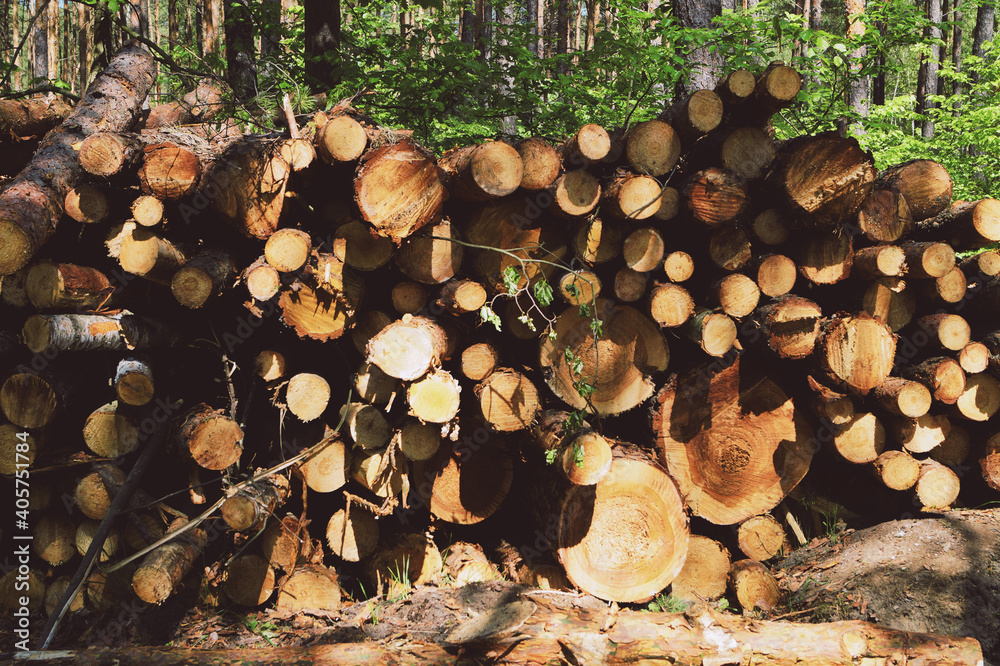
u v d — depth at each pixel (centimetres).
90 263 352
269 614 318
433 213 300
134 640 300
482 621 277
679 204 326
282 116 488
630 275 322
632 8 552
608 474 306
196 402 355
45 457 329
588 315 312
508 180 299
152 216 300
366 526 337
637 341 332
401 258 313
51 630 284
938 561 310
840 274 342
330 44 671
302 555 333
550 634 264
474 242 320
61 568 345
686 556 319
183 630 306
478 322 327
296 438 340
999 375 348
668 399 342
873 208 343
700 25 617
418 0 612
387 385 320
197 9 1313
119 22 519
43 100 416
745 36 535
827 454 371
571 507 303
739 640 260
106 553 328
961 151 784
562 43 1241
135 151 296
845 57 531
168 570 291
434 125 622
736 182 315
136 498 328
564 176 308
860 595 309
